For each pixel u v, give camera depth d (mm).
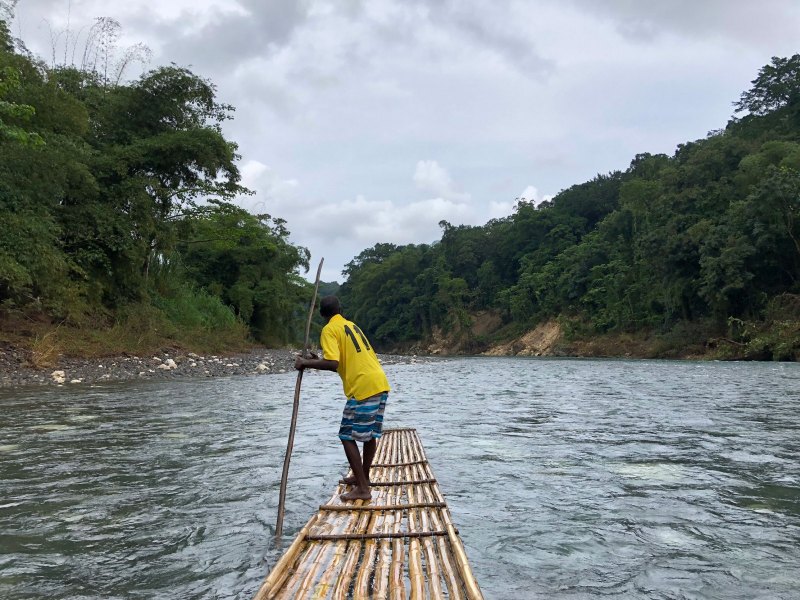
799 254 34469
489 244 80125
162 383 13711
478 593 2404
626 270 51625
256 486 4629
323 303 4613
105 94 22094
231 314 30125
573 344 54250
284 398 10930
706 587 2814
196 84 22375
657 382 15664
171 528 3639
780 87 50344
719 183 42062
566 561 3127
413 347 83250
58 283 16781
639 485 4664
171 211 23750
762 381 15648
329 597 2508
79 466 5266
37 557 3166
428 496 4078
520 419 8469
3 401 9891
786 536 3510
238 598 2684
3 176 15148
